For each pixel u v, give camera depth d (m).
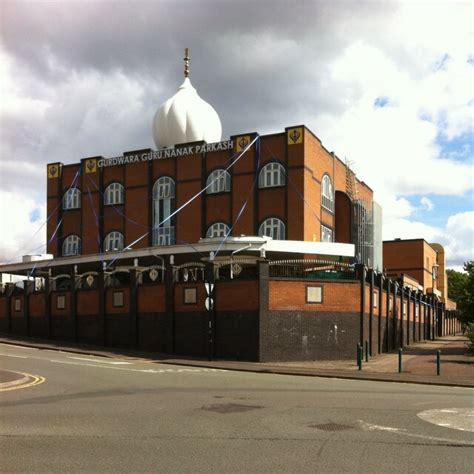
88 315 37.97
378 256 58.22
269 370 24.98
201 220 45.78
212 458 8.05
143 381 18.44
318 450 8.59
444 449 8.72
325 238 46.78
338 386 18.41
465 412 12.42
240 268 32.94
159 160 48.62
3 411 12.02
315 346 30.33
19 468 7.51
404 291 48.41
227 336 30.50
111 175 51.09
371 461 7.98
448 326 91.38
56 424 10.52
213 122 51.59
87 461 7.86
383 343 38.47
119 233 50.09
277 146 43.56
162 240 47.56
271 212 43.19
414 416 11.72
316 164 45.00
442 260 99.38
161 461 7.88
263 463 7.82
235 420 11.04
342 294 31.33
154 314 33.97
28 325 42.50
